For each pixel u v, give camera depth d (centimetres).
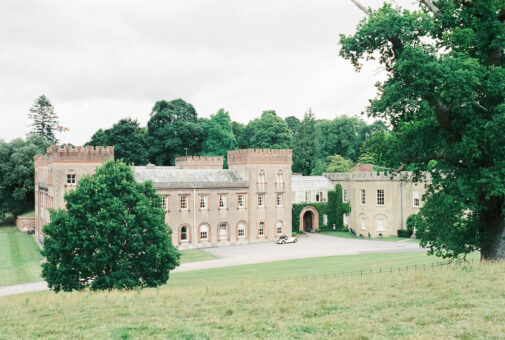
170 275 4550
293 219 7644
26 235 7912
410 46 2180
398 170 2684
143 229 3547
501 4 2234
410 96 2267
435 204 2567
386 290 1908
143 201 3612
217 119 10862
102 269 3369
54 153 5788
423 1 2436
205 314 1684
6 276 4734
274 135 10612
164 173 6538
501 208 2458
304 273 4222
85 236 3284
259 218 7025
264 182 7075
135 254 3481
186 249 6400
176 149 10262
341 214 7925
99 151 6012
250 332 1422
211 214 6638
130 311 1781
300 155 10062
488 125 2103
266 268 4791
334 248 6216
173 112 10550
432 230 2653
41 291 3966
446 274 2120
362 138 12194
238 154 7138
